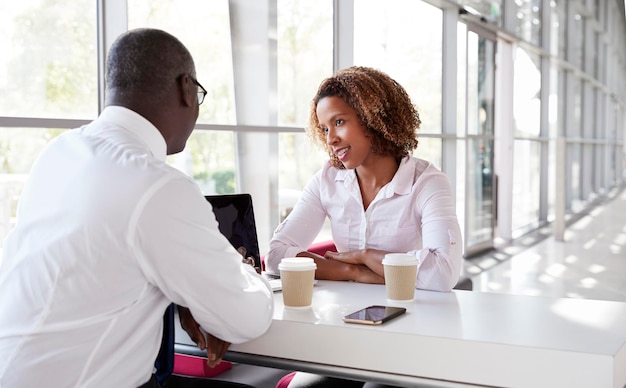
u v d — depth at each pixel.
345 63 4.93
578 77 13.19
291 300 1.56
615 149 19.50
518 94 8.58
